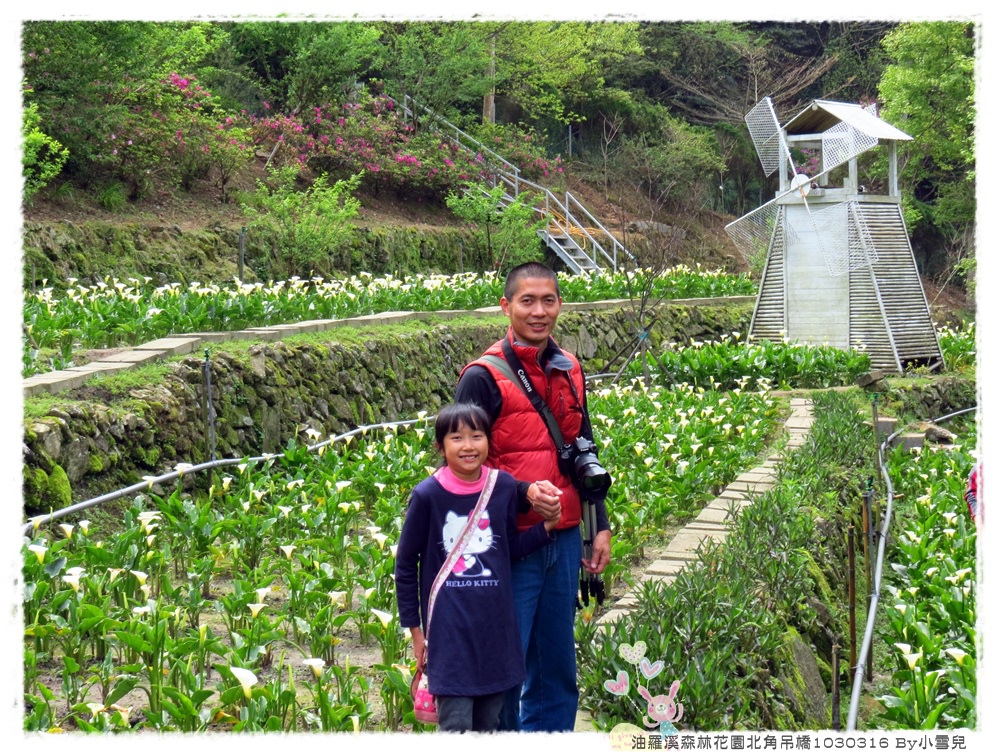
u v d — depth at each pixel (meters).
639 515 7.38
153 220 16.73
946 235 37.31
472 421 3.61
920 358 20.23
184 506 6.39
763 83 37.16
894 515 10.91
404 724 4.34
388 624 4.81
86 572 5.39
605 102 35.12
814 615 6.46
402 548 3.66
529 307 3.85
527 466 3.82
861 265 19.72
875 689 6.75
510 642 3.59
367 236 20.64
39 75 15.33
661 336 19.44
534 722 3.94
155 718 4.03
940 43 28.72
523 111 33.88
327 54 22.75
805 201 19.81
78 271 14.24
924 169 36.06
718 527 7.21
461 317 15.05
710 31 37.81
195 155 18.48
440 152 24.89
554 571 3.87
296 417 9.61
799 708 5.29
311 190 20.97
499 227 24.48
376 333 12.05
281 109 24.41
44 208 15.15
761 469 9.62
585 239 26.56
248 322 11.19
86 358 8.38
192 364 8.56
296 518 6.95
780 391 16.11
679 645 4.38
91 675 4.66
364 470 8.10
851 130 19.48
